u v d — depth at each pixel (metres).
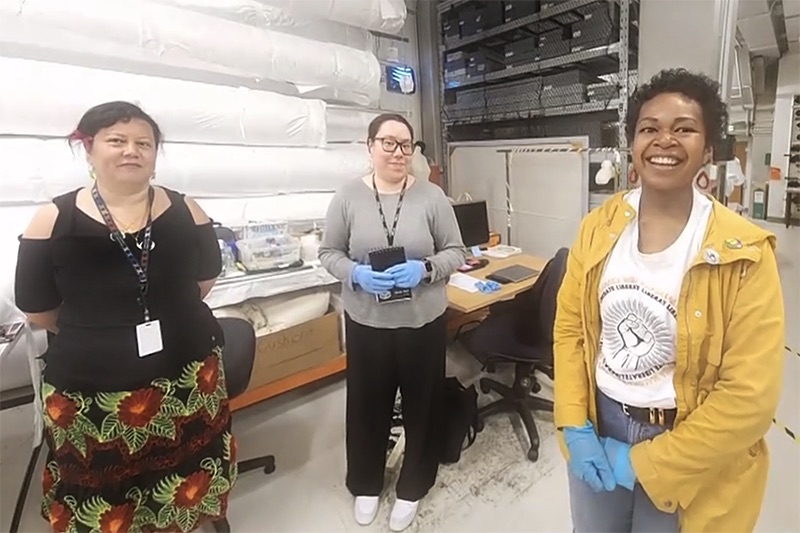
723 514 0.98
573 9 3.08
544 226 3.43
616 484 1.01
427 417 1.81
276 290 2.40
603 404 1.07
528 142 3.45
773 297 0.85
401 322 1.68
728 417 0.86
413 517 1.83
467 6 3.81
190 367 1.38
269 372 2.48
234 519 1.86
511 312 2.56
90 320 1.24
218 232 2.36
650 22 2.77
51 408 1.27
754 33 4.91
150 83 2.20
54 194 1.99
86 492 1.33
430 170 3.72
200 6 2.27
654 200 0.95
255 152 2.61
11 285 1.80
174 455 1.40
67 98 1.95
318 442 2.35
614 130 3.21
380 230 1.67
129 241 1.23
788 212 7.12
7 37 1.84
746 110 6.85
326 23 2.83
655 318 0.94
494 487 2.00
